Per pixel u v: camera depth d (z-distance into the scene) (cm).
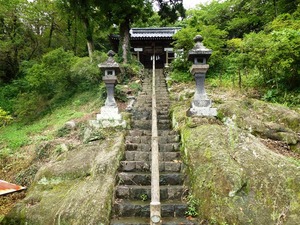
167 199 434
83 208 388
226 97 764
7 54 1634
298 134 545
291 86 761
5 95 1413
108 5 1341
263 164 404
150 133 617
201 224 371
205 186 402
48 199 430
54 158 593
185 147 494
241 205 359
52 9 1697
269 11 1333
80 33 1684
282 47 686
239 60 805
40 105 1157
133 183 468
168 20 1531
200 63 578
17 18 1631
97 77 1160
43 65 1122
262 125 550
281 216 342
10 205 512
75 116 910
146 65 2017
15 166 649
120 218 400
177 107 711
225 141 459
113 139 562
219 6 1669
